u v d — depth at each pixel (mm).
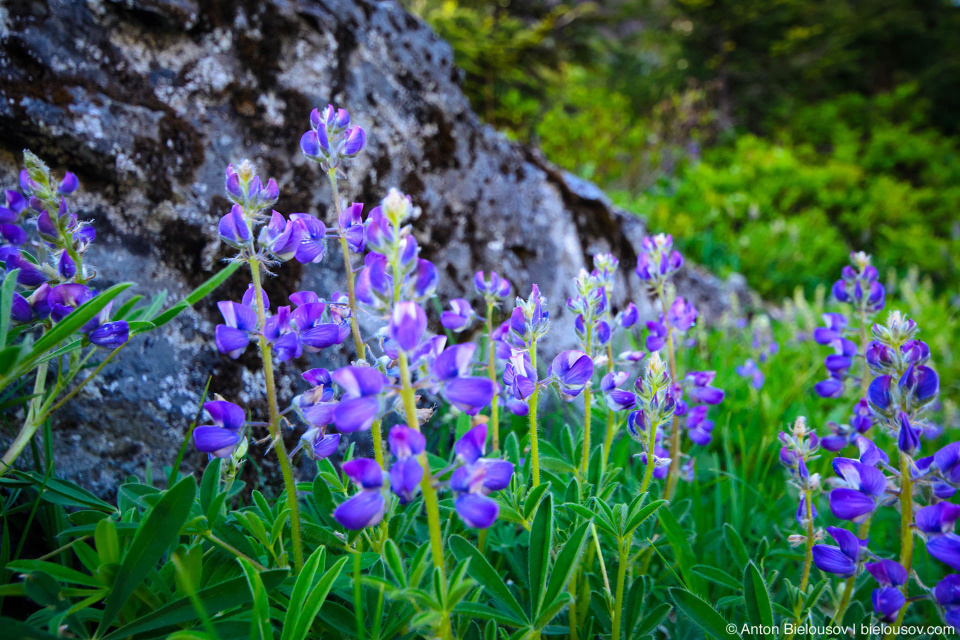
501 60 1875
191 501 200
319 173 409
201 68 370
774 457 461
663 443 337
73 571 199
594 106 1922
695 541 332
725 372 613
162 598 212
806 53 3322
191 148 361
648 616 250
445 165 498
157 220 344
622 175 1842
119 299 323
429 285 185
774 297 1229
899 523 398
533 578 210
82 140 326
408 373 180
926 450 555
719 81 3111
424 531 300
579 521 243
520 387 241
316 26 420
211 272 358
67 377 229
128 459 311
